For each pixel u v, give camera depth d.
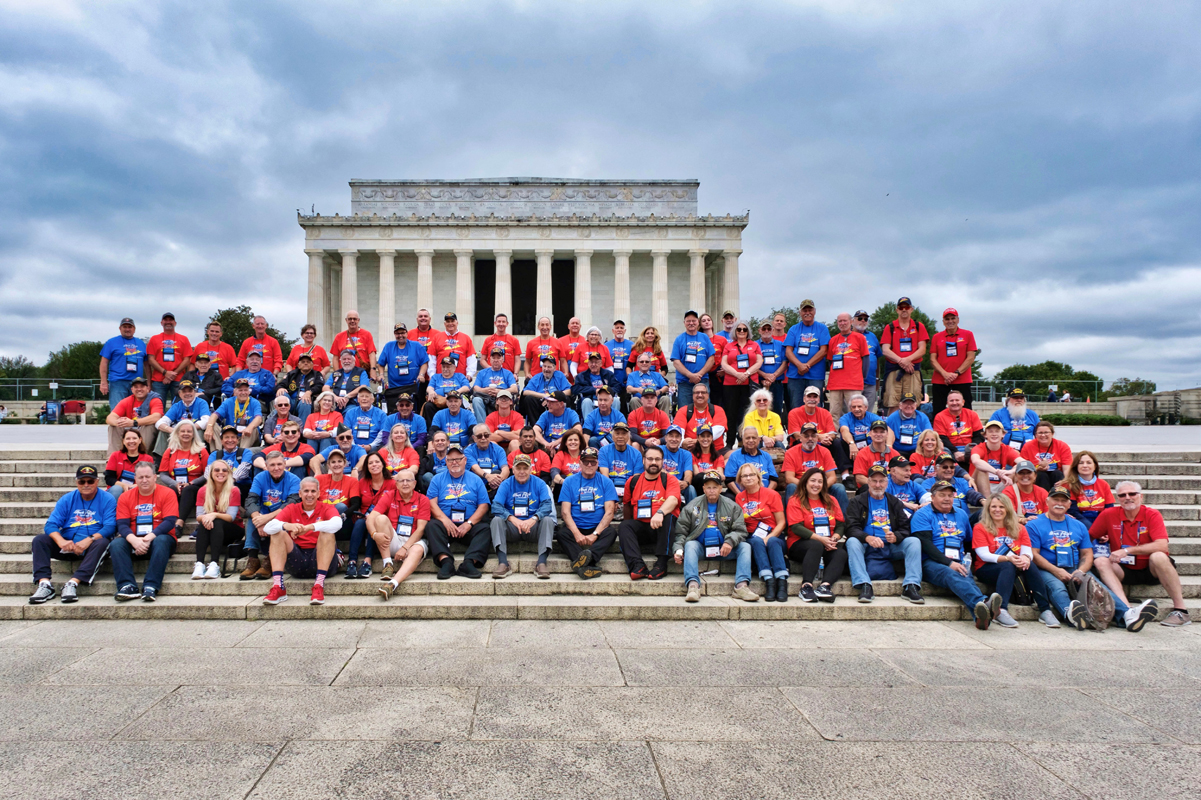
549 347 17.89
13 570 10.70
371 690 6.70
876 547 10.54
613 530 11.09
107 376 15.95
